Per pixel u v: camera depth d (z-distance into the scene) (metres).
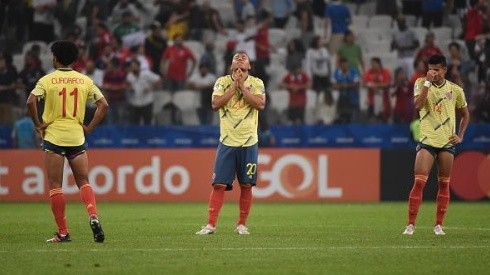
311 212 65.19
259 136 88.00
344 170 79.94
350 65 91.94
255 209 69.00
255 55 93.69
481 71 92.19
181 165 80.06
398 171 80.00
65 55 39.44
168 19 96.62
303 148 80.44
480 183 80.19
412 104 89.69
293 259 33.91
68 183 79.50
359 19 96.88
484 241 41.22
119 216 60.72
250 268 31.28
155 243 39.94
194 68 93.12
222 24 97.31
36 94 38.91
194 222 54.69
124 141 88.12
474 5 94.62
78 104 39.38
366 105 90.75
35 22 96.69
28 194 80.19
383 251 36.72
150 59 92.81
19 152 80.31
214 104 43.81
